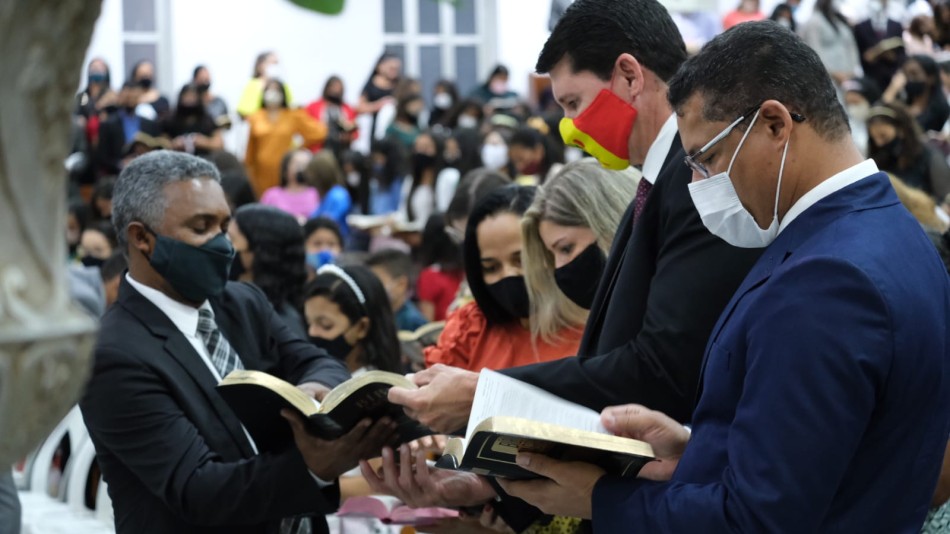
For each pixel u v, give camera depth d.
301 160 8.34
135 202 2.43
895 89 8.83
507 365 2.94
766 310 1.69
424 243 5.25
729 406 1.77
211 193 2.44
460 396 2.16
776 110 1.75
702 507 1.70
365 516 2.75
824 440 1.61
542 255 2.78
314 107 10.30
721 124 1.79
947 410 1.74
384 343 3.41
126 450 2.33
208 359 2.46
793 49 1.79
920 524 1.74
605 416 1.99
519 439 1.81
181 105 9.69
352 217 7.85
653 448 1.99
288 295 3.70
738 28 1.83
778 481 1.62
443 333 3.10
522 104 10.59
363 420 2.26
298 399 2.16
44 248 1.01
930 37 11.12
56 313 1.00
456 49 12.40
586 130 2.36
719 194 1.81
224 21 10.88
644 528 1.77
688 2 10.26
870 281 1.65
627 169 2.76
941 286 1.76
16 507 2.40
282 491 2.26
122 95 9.65
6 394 0.94
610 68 2.33
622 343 2.22
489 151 8.53
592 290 2.68
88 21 1.01
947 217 4.54
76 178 9.45
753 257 2.04
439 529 2.55
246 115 9.88
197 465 2.31
